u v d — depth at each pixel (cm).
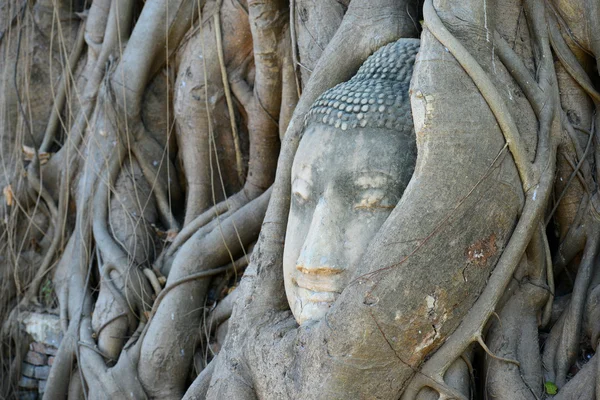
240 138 611
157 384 549
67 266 644
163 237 630
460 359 362
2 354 664
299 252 392
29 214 688
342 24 452
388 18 438
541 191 366
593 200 399
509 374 363
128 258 601
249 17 545
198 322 560
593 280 390
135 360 557
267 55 549
